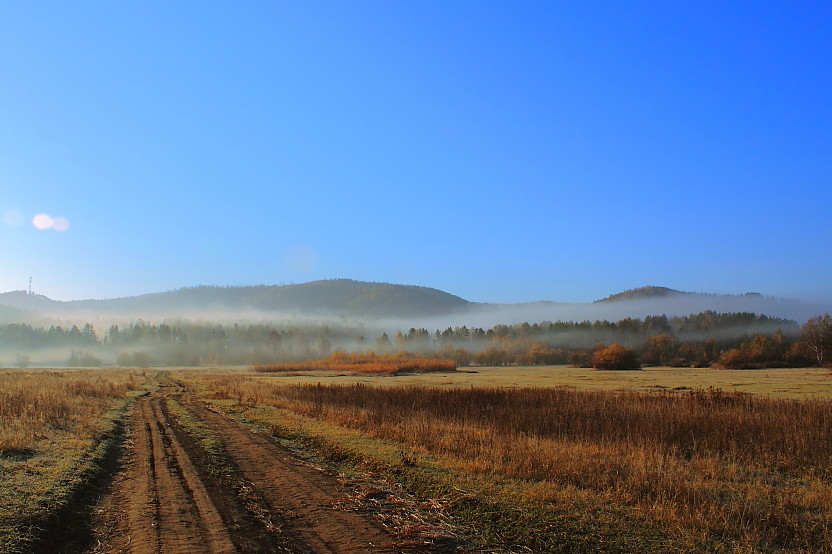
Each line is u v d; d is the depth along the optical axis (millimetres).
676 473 12914
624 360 112250
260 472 13375
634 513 9906
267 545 8141
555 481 12148
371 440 17875
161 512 9891
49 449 14977
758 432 19922
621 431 20000
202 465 14266
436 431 18906
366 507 10242
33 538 8086
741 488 12555
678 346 151500
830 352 104188
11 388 31453
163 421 24406
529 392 36812
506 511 9898
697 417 22359
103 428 20188
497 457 14266
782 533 9266
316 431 20094
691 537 8680
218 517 9555
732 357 111375
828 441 17984
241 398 35906
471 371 113500
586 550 8164
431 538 8500
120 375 77438
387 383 66000
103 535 8695
